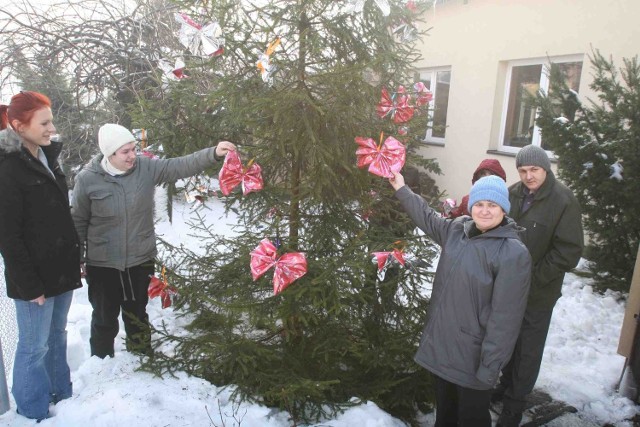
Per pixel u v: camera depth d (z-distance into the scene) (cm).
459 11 793
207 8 247
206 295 285
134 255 283
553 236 271
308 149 244
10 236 221
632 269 461
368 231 284
